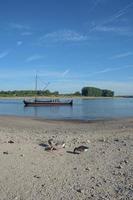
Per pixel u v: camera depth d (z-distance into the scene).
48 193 8.38
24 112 68.94
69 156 12.58
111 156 12.66
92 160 11.95
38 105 104.25
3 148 13.75
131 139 17.70
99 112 66.38
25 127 29.58
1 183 9.12
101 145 15.28
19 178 9.58
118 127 29.38
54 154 12.86
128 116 51.50
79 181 9.40
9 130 24.48
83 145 15.08
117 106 101.56
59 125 33.12
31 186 8.90
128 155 12.87
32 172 10.21
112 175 10.02
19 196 8.15
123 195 8.26
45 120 42.38
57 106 101.50
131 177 9.80
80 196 8.19
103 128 28.14
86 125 33.22
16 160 11.64
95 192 8.48
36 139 16.98
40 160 11.77
